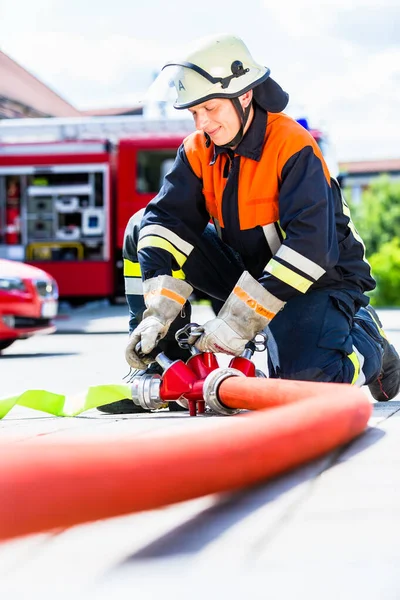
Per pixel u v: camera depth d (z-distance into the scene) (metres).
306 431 1.72
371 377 3.30
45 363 7.79
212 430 1.49
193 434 1.45
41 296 9.04
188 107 2.88
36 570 1.34
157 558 1.38
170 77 2.94
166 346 3.52
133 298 3.62
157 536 1.51
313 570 1.33
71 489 1.22
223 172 3.09
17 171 18.94
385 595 1.23
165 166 18.88
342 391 2.14
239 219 3.12
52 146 18.98
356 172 51.78
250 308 2.88
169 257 3.19
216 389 2.65
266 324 2.92
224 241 3.28
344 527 1.56
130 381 3.61
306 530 1.54
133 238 3.51
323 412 1.83
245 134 3.00
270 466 1.60
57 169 18.92
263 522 1.58
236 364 2.94
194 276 3.46
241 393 2.52
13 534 1.20
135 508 1.30
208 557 1.39
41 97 26.30
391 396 3.78
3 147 19.00
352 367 3.07
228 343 2.88
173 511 1.67
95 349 9.64
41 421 3.13
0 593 1.25
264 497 1.76
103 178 18.88
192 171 3.20
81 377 6.29
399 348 8.17
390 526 1.55
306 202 2.91
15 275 8.94
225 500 1.73
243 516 1.63
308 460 1.87
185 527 1.56
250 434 1.53
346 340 3.08
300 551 1.42
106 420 3.08
